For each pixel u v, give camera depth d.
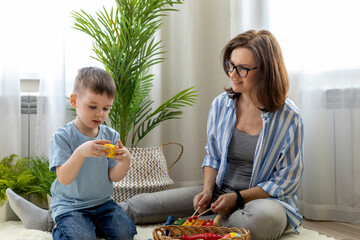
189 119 2.26
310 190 1.96
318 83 1.95
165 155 2.32
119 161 1.37
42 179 1.92
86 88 1.39
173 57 2.29
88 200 1.47
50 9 2.11
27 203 1.67
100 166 1.47
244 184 1.62
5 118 2.06
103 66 2.20
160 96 2.28
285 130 1.56
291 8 2.03
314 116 1.96
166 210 1.67
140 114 2.26
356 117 1.91
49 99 2.10
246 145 1.61
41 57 2.12
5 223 1.81
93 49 2.02
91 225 1.40
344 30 1.93
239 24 2.20
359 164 1.91
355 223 1.89
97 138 1.50
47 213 1.65
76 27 2.15
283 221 1.44
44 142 2.11
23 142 2.16
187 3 2.25
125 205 1.69
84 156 1.33
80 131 1.48
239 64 1.51
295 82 2.02
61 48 2.11
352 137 1.92
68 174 1.35
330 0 1.94
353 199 1.91
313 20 1.96
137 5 2.02
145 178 1.89
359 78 1.91
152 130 2.29
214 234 1.28
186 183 2.27
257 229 1.37
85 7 2.17
